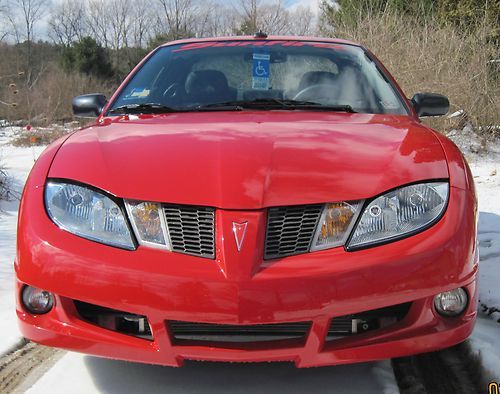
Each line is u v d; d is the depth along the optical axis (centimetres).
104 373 235
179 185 208
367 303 194
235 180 208
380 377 229
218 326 200
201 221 201
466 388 226
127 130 259
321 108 301
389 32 1023
